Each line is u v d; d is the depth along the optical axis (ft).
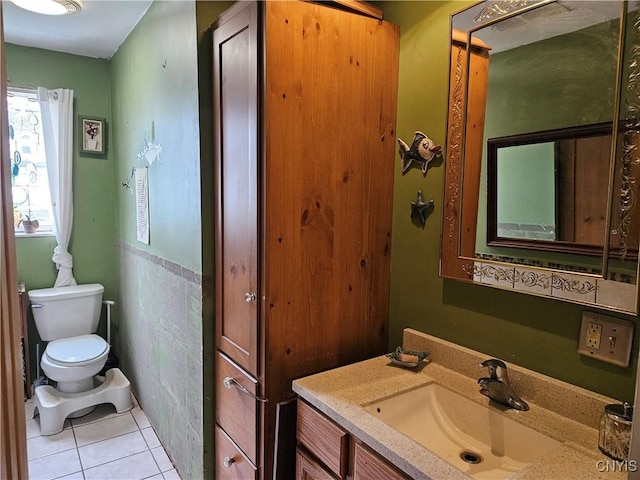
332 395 4.09
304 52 4.51
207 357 5.87
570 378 3.79
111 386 9.07
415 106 5.10
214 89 5.42
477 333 4.56
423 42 4.96
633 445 2.08
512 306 4.21
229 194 5.22
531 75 3.89
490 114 4.25
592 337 3.59
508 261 4.16
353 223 5.14
